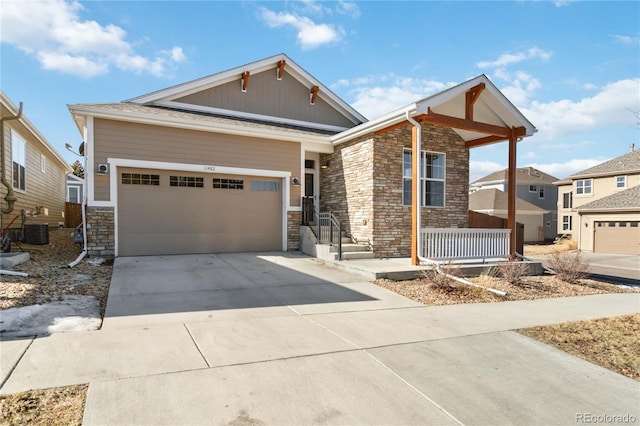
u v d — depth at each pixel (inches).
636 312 256.2
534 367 153.7
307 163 531.2
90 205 375.6
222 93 521.3
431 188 479.8
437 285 300.0
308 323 201.8
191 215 427.8
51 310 199.2
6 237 354.6
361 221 450.9
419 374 141.9
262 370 139.1
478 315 233.9
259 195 467.5
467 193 503.8
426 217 472.1
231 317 206.5
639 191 879.1
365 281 319.3
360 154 454.9
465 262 395.9
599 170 1046.4
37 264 323.6
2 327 169.8
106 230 382.0
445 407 117.9
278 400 117.3
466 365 152.6
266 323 198.4
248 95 537.3
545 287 343.0
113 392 117.7
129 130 392.2
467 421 110.3
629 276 497.4
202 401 114.7
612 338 194.2
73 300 222.4
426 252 371.2
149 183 406.6
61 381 123.6
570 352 172.9
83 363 138.3
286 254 453.4
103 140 381.1
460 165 499.2
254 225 464.4
